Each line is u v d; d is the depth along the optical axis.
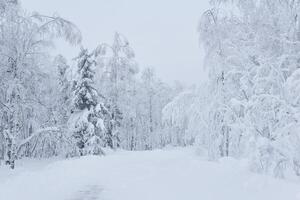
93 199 8.12
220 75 18.45
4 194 8.84
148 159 19.27
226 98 17.78
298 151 10.37
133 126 48.50
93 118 26.09
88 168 14.61
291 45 13.84
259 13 15.39
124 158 19.97
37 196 8.59
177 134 54.44
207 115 18.45
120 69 35.19
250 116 12.42
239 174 9.98
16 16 16.64
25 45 16.83
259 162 10.58
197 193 7.93
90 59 27.59
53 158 23.58
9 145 16.58
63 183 10.54
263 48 15.16
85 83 26.89
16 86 16.36
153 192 8.41
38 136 19.17
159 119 54.19
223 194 7.60
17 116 16.80
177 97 20.22
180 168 13.25
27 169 16.59
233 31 16.88
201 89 19.42
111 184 10.17
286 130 10.69
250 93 14.88
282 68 13.42
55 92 23.34
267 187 7.84
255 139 11.13
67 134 19.81
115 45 35.59
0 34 16.61
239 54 16.44
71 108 26.58
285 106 11.23
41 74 18.34
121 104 35.44
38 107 18.17
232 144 17.20
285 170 11.52
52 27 17.11
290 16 14.10
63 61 32.97
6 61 16.70
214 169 11.92
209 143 18.33
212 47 18.17
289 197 6.74
